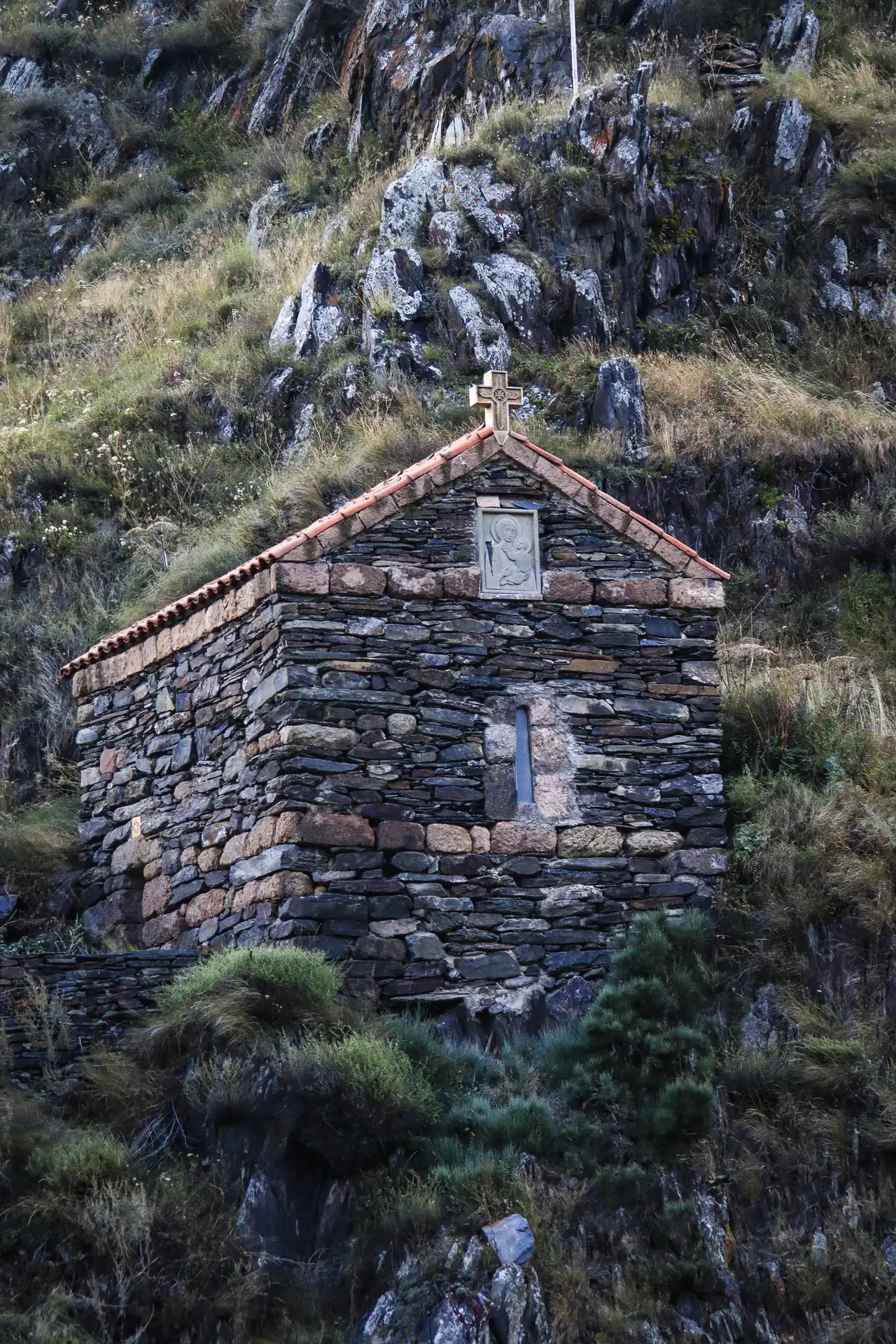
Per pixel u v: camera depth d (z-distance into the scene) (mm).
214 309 46938
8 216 59125
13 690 34281
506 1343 18047
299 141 55938
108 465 39938
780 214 45094
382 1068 20172
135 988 22109
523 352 39531
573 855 23578
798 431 37875
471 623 23922
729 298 43219
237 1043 20422
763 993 22531
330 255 44438
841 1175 20531
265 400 40406
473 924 22859
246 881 23250
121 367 46031
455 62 49375
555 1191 19688
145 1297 18547
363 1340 18312
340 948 22172
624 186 42312
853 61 51406
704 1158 20359
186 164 59562
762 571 35625
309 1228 19562
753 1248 19875
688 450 36844
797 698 27484
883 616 34375
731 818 25062
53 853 27688
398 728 23188
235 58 63625
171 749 25812
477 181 42469
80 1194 19312
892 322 43375
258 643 23797
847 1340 19250
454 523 24188
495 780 23469
